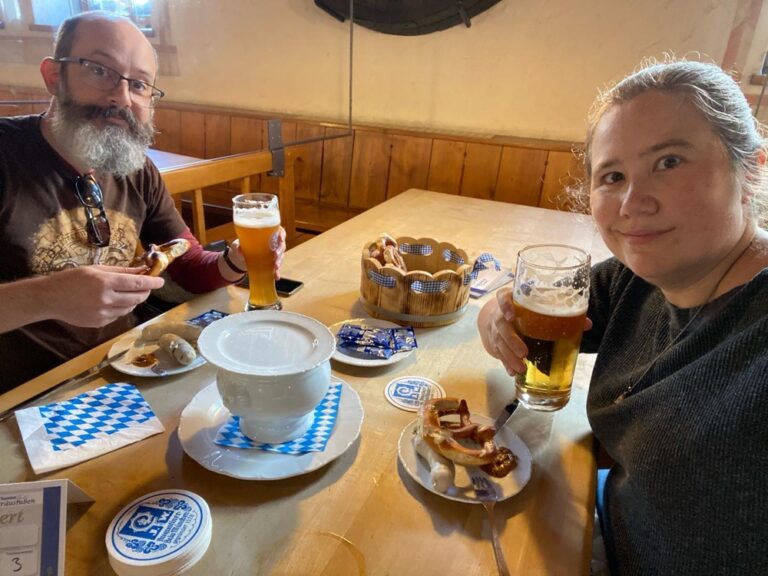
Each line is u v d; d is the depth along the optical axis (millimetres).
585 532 637
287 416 695
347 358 973
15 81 2121
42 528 552
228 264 1257
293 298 1226
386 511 652
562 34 2404
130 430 766
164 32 2504
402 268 1162
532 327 806
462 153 2547
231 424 774
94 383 887
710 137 635
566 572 583
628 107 675
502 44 2502
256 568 568
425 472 706
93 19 1224
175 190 1873
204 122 2486
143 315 1457
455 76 2627
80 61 1190
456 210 2004
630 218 672
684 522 600
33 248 1217
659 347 762
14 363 1204
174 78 2652
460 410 802
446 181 2617
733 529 562
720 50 2213
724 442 562
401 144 2635
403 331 1081
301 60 2832
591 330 993
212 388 856
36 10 2033
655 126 646
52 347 1251
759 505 542
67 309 872
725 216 646
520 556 599
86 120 1219
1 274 1210
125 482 679
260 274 1133
